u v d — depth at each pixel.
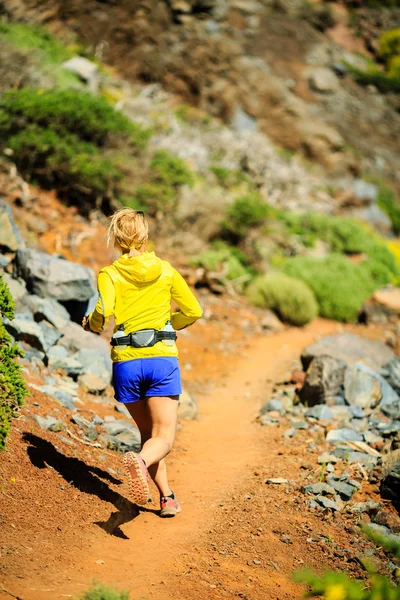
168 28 26.73
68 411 5.65
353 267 17.64
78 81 19.55
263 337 12.77
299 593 3.46
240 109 25.45
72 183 13.56
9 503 3.85
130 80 24.42
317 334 13.91
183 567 3.59
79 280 7.89
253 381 9.69
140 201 14.89
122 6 26.22
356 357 9.26
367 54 33.56
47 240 11.88
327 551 4.01
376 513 4.61
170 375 4.05
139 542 3.91
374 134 28.33
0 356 4.24
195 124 23.23
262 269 16.30
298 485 5.06
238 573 3.60
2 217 8.51
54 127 13.84
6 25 20.02
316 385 7.49
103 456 5.07
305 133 25.88
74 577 3.21
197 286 14.25
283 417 7.24
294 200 21.88
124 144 15.15
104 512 4.16
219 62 26.45
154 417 4.07
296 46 30.03
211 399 8.73
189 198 16.05
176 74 25.34
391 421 7.03
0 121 13.26
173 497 4.39
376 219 24.44
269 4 31.05
